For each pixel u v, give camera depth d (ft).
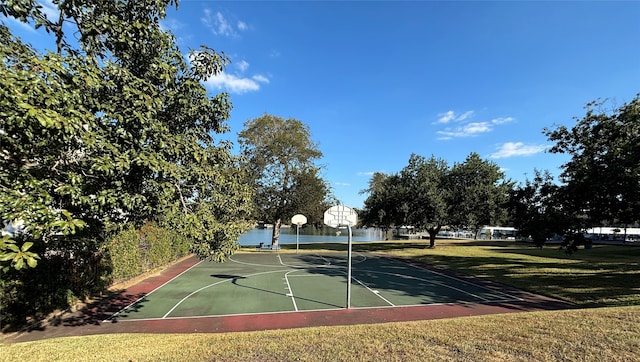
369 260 83.05
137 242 53.47
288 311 35.09
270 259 84.43
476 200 108.17
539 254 92.38
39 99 10.69
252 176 106.42
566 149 53.72
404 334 19.56
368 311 35.17
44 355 16.94
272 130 113.70
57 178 13.47
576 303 38.06
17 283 26.78
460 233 228.43
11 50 11.19
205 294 43.14
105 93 14.19
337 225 45.93
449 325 21.91
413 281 53.42
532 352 16.14
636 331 18.98
